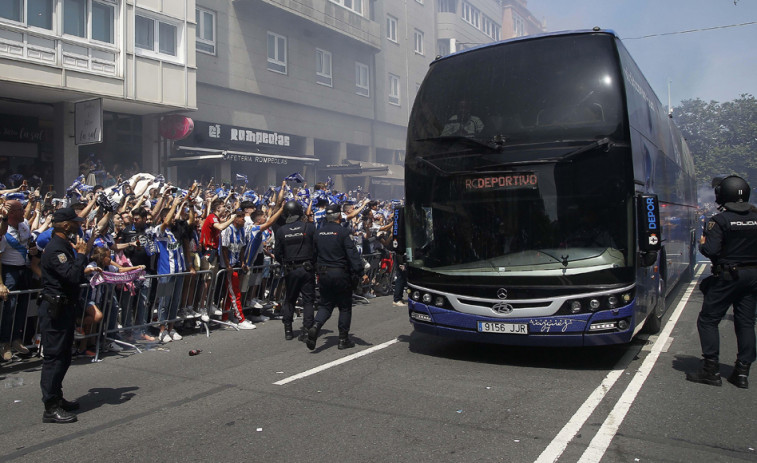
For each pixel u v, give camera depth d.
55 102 15.88
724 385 5.57
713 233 5.57
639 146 6.73
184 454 4.02
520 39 6.62
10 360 6.61
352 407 4.98
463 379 5.84
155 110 17.58
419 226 6.70
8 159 16.36
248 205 9.05
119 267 7.36
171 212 7.97
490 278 6.12
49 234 6.74
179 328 8.78
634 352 6.96
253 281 9.37
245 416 4.79
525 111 6.28
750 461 3.83
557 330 5.85
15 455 4.06
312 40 26.20
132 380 5.99
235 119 22.45
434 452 3.97
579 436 4.25
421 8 35.16
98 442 4.28
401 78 33.25
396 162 33.19
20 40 13.66
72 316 4.89
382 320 9.46
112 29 15.66
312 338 7.02
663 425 4.48
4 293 6.06
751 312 5.52
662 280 8.41
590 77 6.14
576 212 5.95
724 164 51.91
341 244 7.12
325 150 28.36
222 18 21.80
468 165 6.43
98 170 15.98
